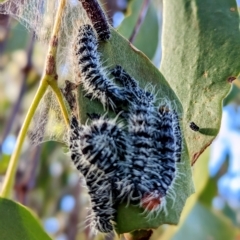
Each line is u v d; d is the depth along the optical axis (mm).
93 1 244
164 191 214
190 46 261
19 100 410
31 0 287
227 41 256
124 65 242
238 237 391
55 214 507
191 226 384
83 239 409
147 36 354
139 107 224
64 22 249
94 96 230
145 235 218
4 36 443
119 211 216
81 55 236
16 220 229
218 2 263
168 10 270
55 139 266
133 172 214
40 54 470
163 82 242
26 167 392
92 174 215
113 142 214
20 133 237
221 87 252
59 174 506
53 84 236
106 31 243
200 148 247
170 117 224
